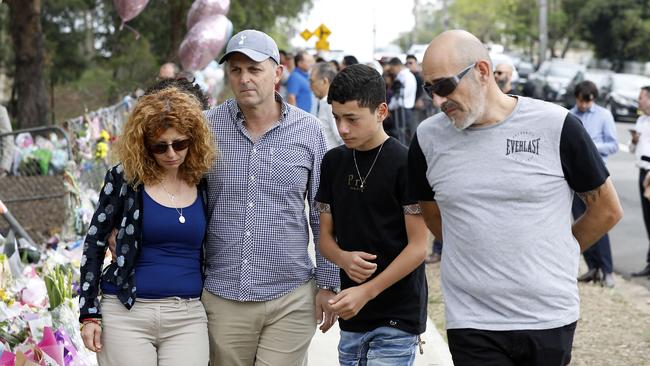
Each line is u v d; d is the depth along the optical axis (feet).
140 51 116.06
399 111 69.15
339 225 18.42
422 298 18.47
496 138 15.40
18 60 87.86
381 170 17.87
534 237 15.25
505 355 15.56
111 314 17.25
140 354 17.22
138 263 17.44
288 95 64.80
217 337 18.74
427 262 44.21
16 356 18.10
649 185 31.12
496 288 15.37
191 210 17.75
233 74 18.31
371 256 17.67
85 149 39.88
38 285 22.70
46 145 54.08
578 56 312.29
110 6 118.32
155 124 16.89
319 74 40.16
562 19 263.29
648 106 42.34
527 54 326.44
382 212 17.93
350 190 18.10
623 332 32.50
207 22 50.90
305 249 19.26
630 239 52.85
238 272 18.51
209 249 18.79
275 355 18.99
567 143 15.25
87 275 17.20
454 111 15.25
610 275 40.19
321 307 19.22
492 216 15.35
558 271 15.38
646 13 236.84
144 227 17.35
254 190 18.48
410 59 80.18
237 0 119.75
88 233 17.42
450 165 15.70
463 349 15.67
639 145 42.63
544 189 15.26
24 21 87.30
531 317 15.33
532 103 15.47
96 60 121.60
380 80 17.56
